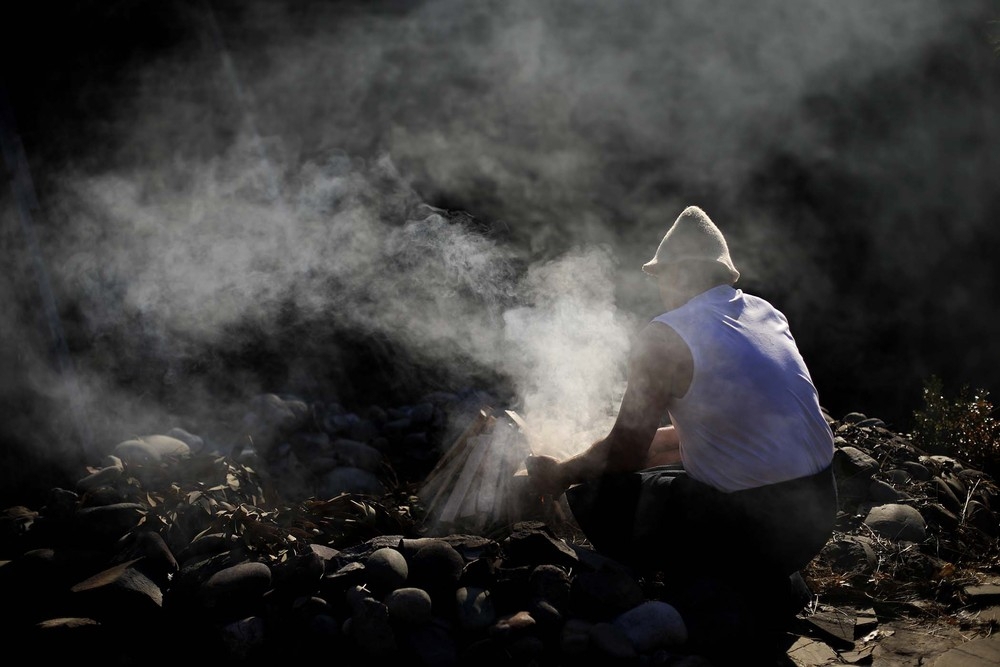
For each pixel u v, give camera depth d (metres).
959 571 2.61
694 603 2.19
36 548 2.35
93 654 2.09
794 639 2.32
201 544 2.32
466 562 2.27
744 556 2.21
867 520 2.79
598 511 2.35
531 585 2.20
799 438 2.14
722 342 2.11
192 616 2.14
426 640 2.08
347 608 2.13
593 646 2.05
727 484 2.16
